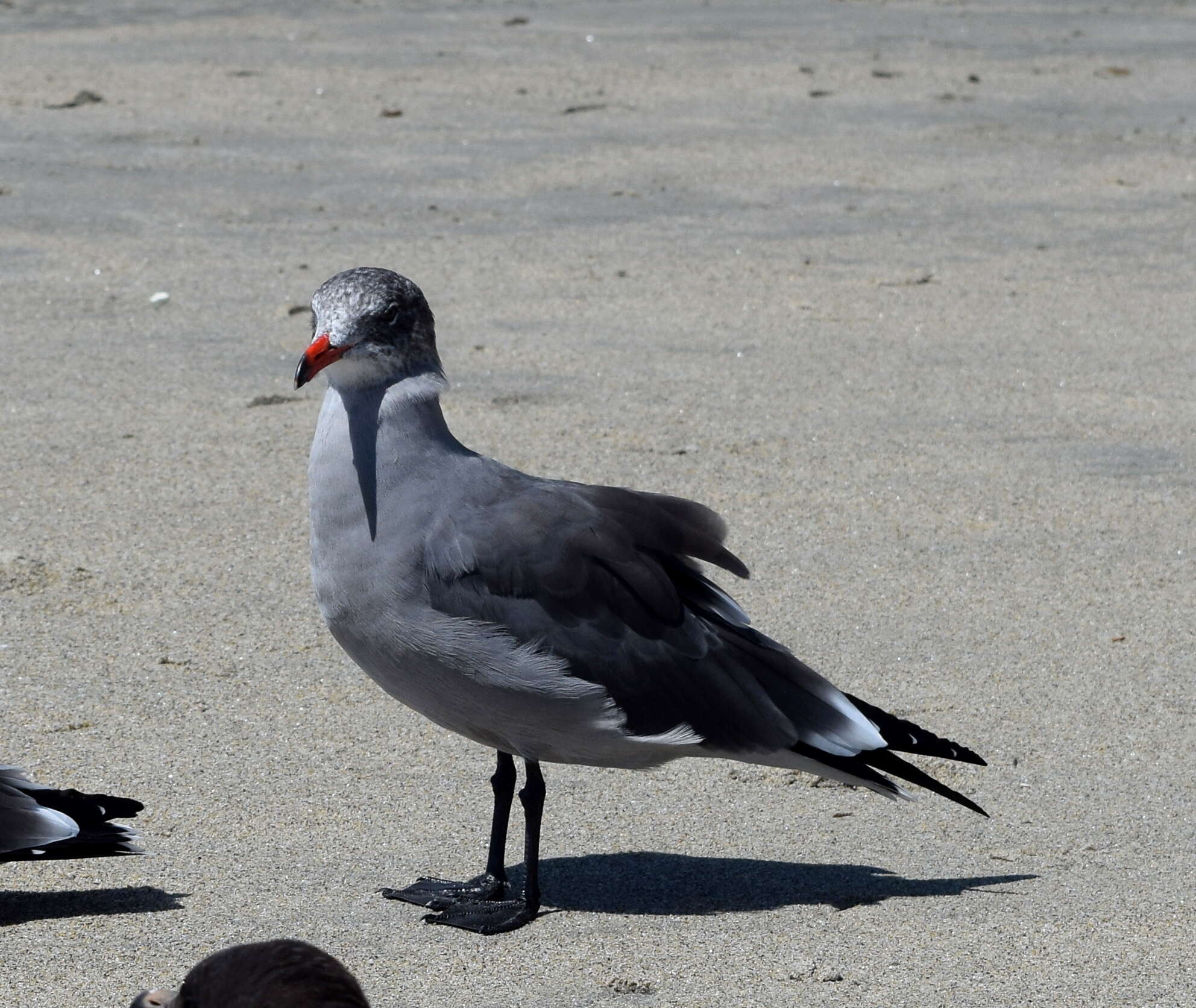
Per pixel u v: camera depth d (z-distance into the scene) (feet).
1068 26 128.47
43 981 25.13
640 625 27.45
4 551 41.75
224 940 26.55
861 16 131.64
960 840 30.53
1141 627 39.60
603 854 30.04
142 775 32.04
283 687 35.91
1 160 83.20
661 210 77.97
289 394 54.24
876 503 46.80
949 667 37.52
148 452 49.16
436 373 27.99
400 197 78.95
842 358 58.80
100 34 118.42
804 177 84.17
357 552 27.27
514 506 27.48
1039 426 52.80
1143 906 27.84
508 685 27.04
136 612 39.09
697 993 25.00
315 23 124.47
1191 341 61.00
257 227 73.61
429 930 27.07
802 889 28.66
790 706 28.04
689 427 51.93
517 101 99.40
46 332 59.72
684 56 112.78
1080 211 79.05
